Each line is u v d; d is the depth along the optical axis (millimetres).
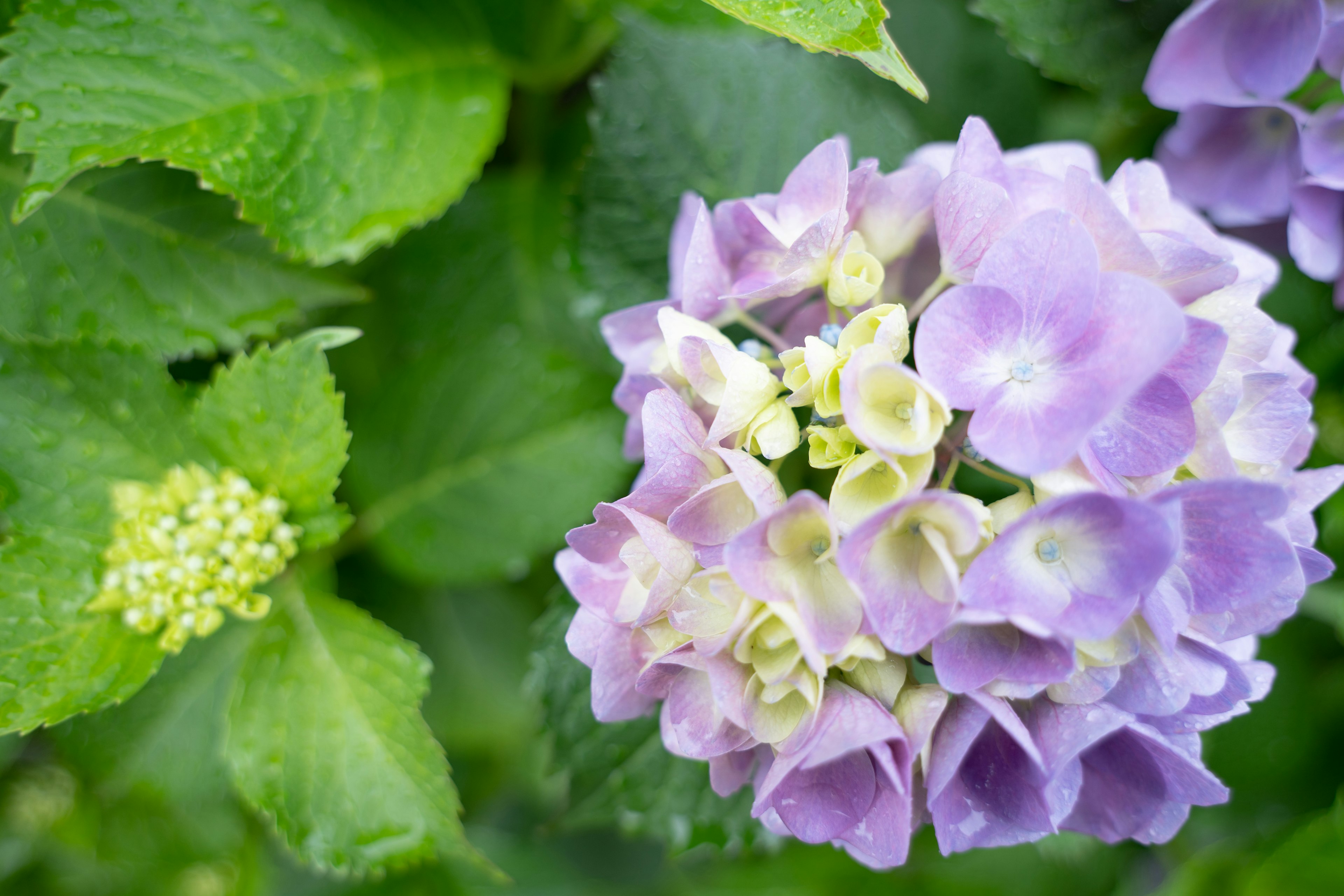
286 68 732
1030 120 813
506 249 805
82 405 732
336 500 794
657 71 771
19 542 729
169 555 731
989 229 676
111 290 739
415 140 749
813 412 704
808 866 865
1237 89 753
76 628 730
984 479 750
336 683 746
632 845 871
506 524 786
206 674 770
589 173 774
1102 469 662
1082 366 659
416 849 736
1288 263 803
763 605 660
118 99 712
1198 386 663
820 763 658
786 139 777
